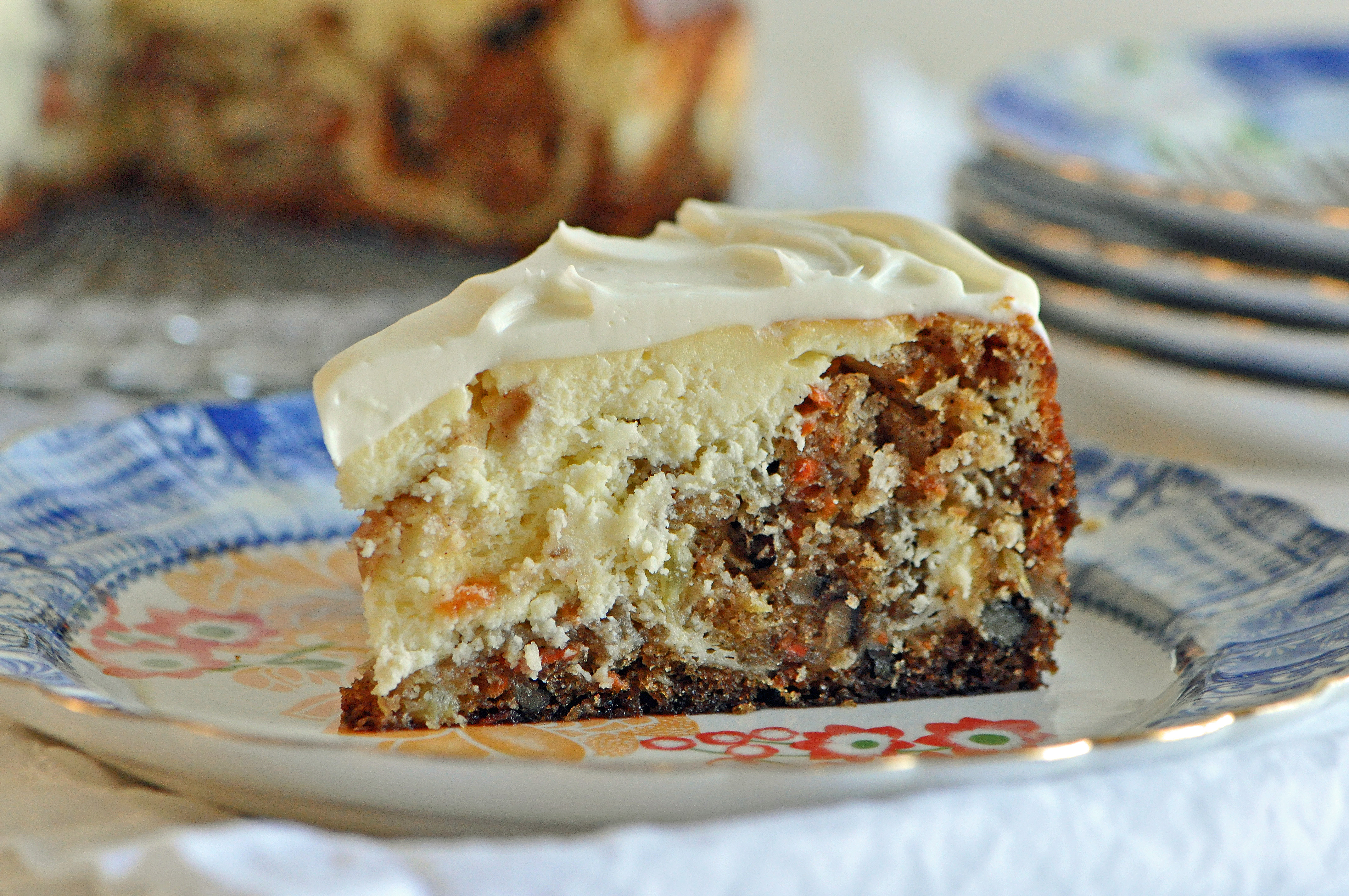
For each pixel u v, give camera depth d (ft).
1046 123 2.17
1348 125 2.25
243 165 2.83
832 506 1.56
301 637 1.59
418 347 1.50
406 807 1.35
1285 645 1.53
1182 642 1.59
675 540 1.55
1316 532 1.65
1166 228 1.97
